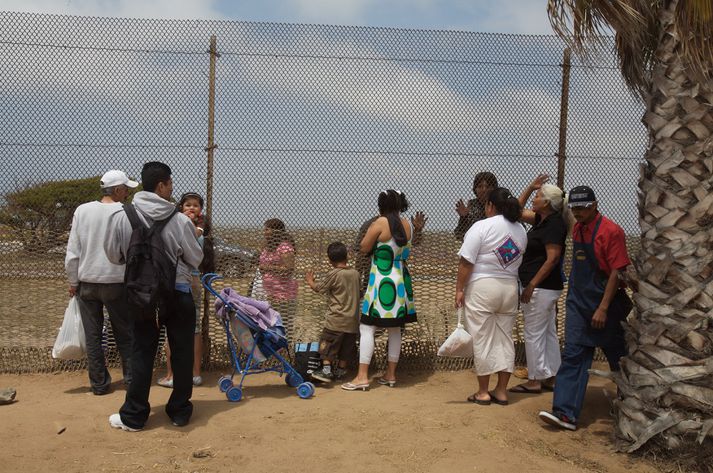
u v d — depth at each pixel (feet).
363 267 21.07
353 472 13.76
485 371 18.19
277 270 20.72
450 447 15.05
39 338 20.67
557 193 18.60
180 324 16.11
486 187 21.16
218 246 20.56
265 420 16.60
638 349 15.25
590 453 15.25
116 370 21.12
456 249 21.31
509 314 18.25
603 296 16.28
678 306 14.66
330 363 20.30
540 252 19.11
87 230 18.21
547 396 19.30
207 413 17.07
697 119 14.64
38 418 16.39
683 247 14.70
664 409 14.69
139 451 14.60
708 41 13.98
